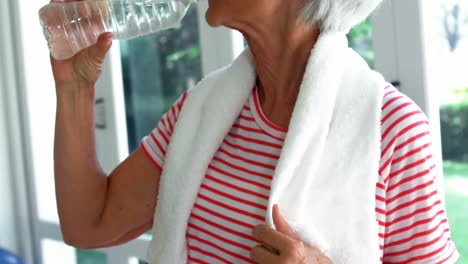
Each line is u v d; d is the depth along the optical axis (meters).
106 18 0.96
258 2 0.84
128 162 1.08
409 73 1.37
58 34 0.96
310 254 0.80
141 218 1.08
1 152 2.56
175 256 0.97
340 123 0.83
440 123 1.39
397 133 0.80
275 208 0.83
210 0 0.88
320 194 0.83
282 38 0.87
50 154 2.61
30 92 2.54
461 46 1.37
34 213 2.61
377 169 0.80
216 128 0.94
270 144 0.89
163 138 1.05
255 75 0.95
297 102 0.84
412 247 0.81
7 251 2.05
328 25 0.85
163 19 0.96
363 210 0.81
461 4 1.36
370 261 0.80
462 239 1.45
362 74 0.85
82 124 1.05
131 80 2.25
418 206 0.80
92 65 1.00
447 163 1.42
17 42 2.52
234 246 0.90
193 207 0.96
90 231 1.08
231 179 0.92
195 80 2.04
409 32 1.35
